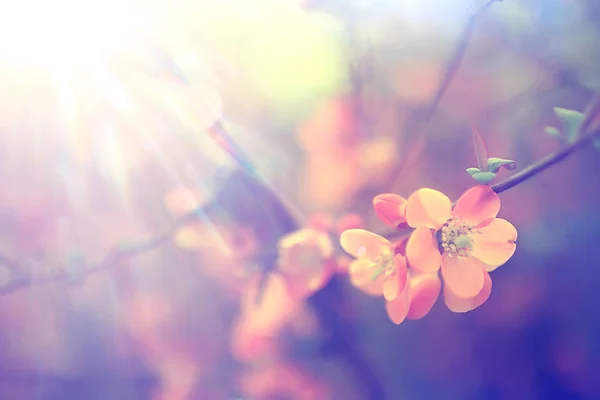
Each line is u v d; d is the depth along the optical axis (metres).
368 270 0.39
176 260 0.60
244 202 0.49
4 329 0.66
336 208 0.52
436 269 0.38
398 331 0.59
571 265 0.63
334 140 0.53
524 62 0.53
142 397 0.64
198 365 0.61
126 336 0.68
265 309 0.52
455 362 0.62
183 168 0.50
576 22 0.50
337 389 0.56
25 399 0.65
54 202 0.56
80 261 0.51
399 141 0.53
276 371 0.56
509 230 0.39
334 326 0.54
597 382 0.60
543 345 0.63
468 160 0.55
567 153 0.39
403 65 0.53
